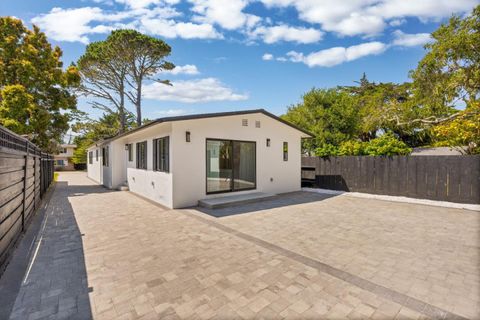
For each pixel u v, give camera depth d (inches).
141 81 761.6
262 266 140.2
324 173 458.9
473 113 366.3
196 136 310.0
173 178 291.4
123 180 512.1
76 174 1031.0
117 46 660.1
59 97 525.0
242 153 358.6
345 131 641.0
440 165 325.7
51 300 107.7
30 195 247.4
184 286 119.0
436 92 440.1
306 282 122.3
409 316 96.2
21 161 197.0
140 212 276.5
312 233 198.7
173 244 175.5
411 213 265.4
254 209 286.2
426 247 167.9
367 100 893.8
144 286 119.2
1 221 139.0
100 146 612.7
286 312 99.0
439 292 113.0
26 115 447.2
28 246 172.9
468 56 393.7
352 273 131.5
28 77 465.7
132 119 1022.4
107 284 121.3
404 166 357.7
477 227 213.5
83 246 172.6
